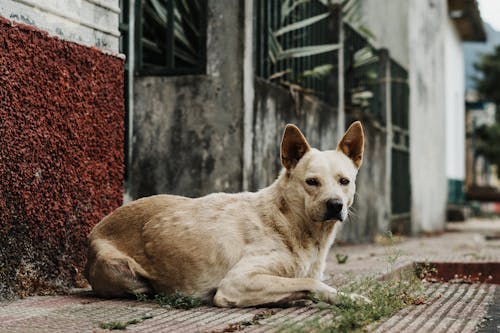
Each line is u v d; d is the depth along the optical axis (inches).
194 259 104.4
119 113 128.2
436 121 399.2
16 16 110.2
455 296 118.4
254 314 96.5
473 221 585.3
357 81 244.5
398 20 314.8
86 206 121.4
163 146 160.1
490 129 797.2
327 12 213.3
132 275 106.7
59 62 116.4
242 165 155.3
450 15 528.1
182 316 95.6
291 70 178.2
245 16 155.9
